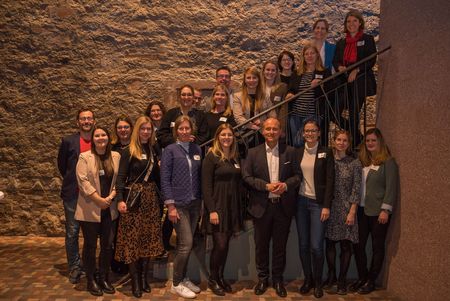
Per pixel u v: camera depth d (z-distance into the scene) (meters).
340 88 4.20
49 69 5.49
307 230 3.56
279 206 3.48
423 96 3.12
